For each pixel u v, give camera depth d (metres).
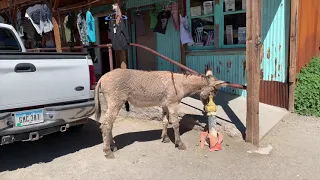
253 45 2.74
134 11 5.55
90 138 3.38
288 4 3.94
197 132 3.36
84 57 2.87
